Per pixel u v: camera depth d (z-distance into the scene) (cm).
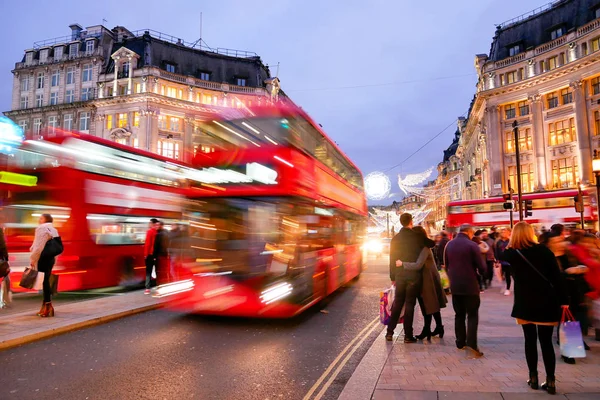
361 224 1691
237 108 898
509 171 4384
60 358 616
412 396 444
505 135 4444
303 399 470
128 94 4831
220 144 897
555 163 4038
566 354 486
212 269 861
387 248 3941
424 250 692
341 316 951
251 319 898
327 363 602
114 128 4809
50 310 843
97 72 5209
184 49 5288
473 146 5869
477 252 615
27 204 1076
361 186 1712
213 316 920
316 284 948
